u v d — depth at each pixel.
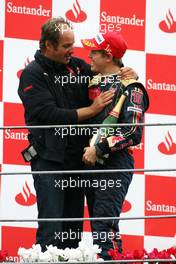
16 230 16.44
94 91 14.19
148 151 16.98
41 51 14.22
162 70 17.14
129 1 17.12
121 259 13.16
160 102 17.09
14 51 16.88
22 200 16.61
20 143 16.66
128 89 13.89
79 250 13.20
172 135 17.03
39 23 16.94
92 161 13.76
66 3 17.00
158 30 17.17
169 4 17.20
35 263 12.91
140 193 16.83
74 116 14.00
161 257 13.14
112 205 13.81
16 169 16.64
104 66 14.09
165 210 16.86
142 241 16.66
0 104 16.78
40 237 13.97
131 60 17.11
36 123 14.16
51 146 14.09
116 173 13.87
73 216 14.18
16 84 16.83
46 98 14.08
